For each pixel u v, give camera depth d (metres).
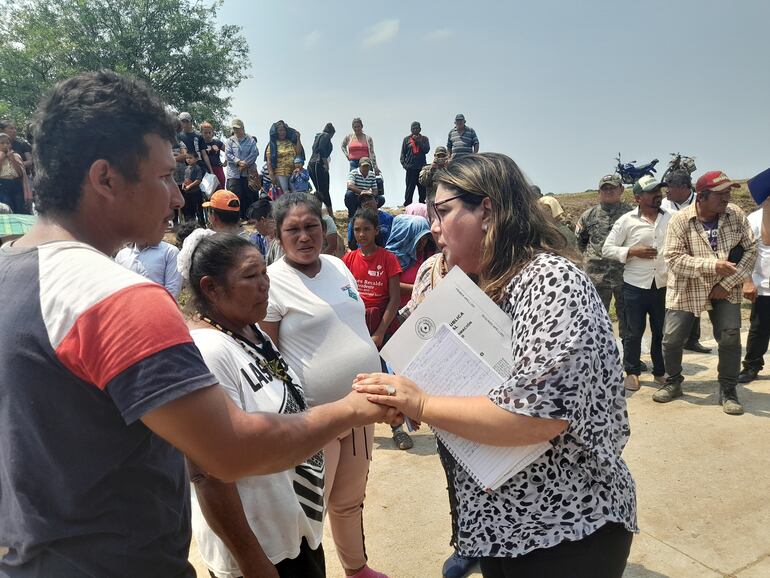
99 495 1.04
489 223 1.42
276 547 1.69
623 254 4.79
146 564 1.11
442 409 1.35
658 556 2.73
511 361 1.39
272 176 9.97
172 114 1.14
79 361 0.96
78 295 0.97
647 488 3.30
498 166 1.43
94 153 1.03
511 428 1.27
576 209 12.12
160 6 26.53
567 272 1.32
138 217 1.10
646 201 4.75
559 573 1.35
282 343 2.39
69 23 26.08
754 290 4.65
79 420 1.00
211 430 1.00
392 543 2.91
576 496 1.35
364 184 9.13
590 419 1.29
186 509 1.24
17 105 24.88
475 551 1.42
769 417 4.17
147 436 1.09
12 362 0.98
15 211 7.62
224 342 1.67
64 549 1.04
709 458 3.61
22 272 1.01
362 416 1.37
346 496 2.35
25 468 1.00
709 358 5.59
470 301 1.43
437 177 1.51
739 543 2.80
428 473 3.61
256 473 1.11
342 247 5.64
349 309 2.47
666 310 4.48
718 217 4.19
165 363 0.96
